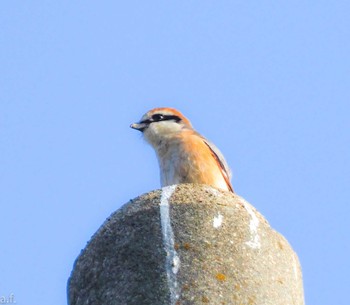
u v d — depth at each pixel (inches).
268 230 536.1
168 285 494.0
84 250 539.5
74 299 526.3
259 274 507.5
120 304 495.8
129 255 511.5
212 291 491.8
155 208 526.9
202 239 511.5
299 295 531.8
